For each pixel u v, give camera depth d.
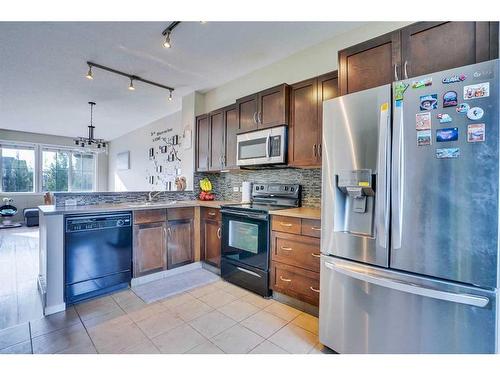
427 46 1.43
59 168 7.21
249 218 2.48
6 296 2.32
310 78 2.36
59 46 2.47
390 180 1.33
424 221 1.23
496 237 1.07
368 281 1.37
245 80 3.16
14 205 6.48
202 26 2.18
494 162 1.06
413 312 1.27
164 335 1.77
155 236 2.76
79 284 2.23
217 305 2.21
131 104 4.29
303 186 2.71
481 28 1.28
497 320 1.09
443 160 1.18
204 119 3.52
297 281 2.10
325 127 1.62
